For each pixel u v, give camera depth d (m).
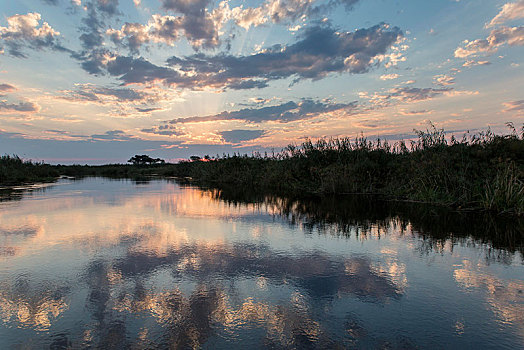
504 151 8.10
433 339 2.18
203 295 2.88
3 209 8.00
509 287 3.02
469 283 3.11
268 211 7.61
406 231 5.31
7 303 2.73
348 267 3.59
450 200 7.91
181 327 2.34
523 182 7.02
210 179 21.47
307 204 8.68
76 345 2.12
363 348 2.08
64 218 6.73
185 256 4.02
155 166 48.53
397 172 10.59
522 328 2.31
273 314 2.53
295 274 3.39
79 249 4.34
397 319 2.45
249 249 4.32
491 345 2.11
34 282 3.19
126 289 3.02
